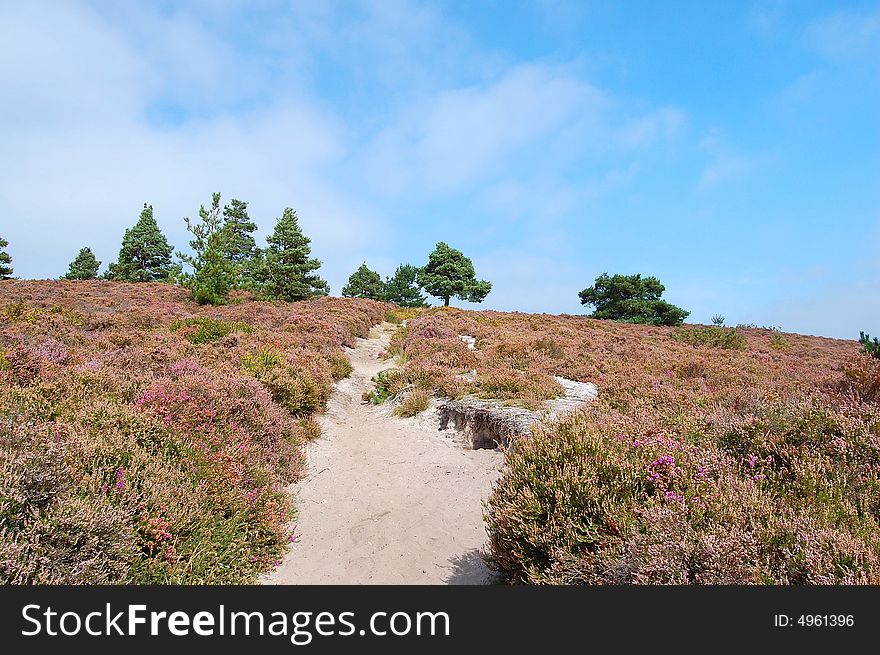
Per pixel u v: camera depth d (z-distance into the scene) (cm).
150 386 746
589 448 486
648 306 4878
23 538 362
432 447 934
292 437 851
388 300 6538
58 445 473
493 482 764
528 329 2508
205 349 1233
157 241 6053
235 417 774
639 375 1166
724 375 1177
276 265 3506
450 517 663
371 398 1290
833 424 529
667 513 388
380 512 675
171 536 454
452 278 6738
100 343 1208
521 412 905
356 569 531
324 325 2077
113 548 398
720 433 578
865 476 452
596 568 384
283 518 614
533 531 430
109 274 5984
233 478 603
